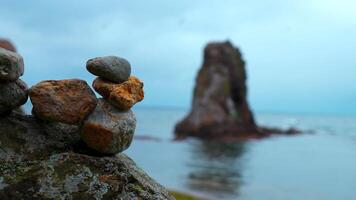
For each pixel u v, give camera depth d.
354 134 162.38
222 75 106.12
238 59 110.38
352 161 73.88
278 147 95.94
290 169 61.50
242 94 108.94
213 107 102.88
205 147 90.88
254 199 37.06
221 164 65.38
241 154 80.56
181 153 79.81
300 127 199.50
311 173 57.75
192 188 41.16
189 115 106.38
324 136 142.62
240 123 105.88
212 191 39.81
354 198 40.00
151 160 68.12
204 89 105.31
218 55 108.44
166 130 157.62
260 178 51.47
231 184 45.62
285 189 43.78
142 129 161.38
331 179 52.38
